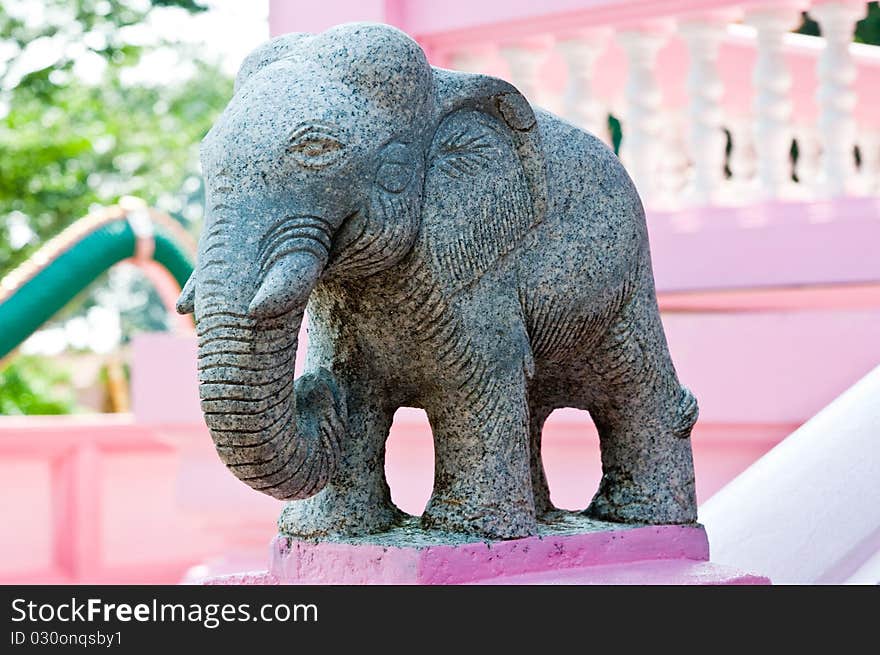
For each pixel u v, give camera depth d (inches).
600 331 87.0
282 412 71.6
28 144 427.2
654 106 159.8
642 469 90.4
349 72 73.9
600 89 175.8
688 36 157.1
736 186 166.2
